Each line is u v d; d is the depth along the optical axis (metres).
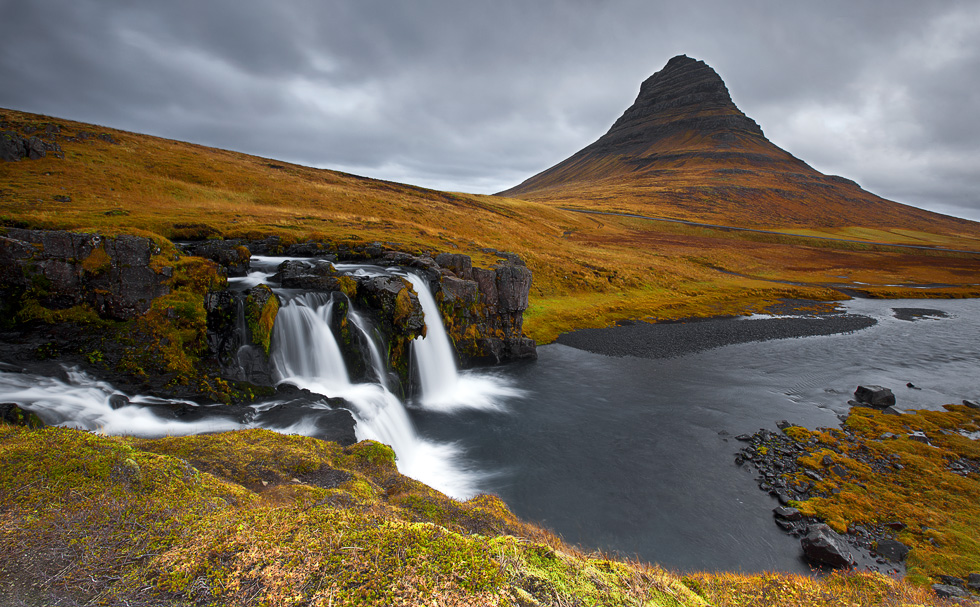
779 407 30.64
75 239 22.09
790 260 117.00
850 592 12.48
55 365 19.20
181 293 23.45
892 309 71.44
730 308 67.06
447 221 87.62
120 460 8.34
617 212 179.00
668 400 31.92
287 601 5.26
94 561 5.87
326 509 7.33
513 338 41.56
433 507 12.09
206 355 23.00
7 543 6.07
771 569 15.87
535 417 28.89
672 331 53.12
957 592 14.00
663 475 22.00
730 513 19.11
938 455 23.72
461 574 5.85
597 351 44.62
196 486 8.62
